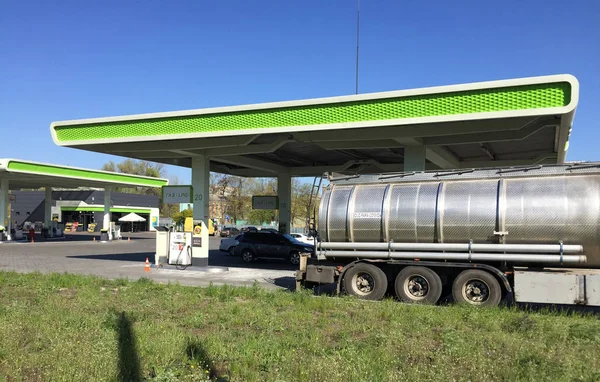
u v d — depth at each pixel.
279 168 26.45
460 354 6.59
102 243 43.78
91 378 5.36
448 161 19.95
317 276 13.10
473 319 9.28
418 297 11.87
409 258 12.12
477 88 11.98
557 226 10.56
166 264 20.39
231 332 8.17
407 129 14.41
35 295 11.95
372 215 12.44
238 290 12.97
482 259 11.25
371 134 14.99
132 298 11.52
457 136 15.34
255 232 25.33
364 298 12.35
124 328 8.04
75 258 26.05
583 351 7.09
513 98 11.69
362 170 25.89
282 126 14.64
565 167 10.96
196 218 20.00
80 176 41.03
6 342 6.82
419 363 6.23
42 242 42.34
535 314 9.88
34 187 52.91
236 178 85.75
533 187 10.99
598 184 10.51
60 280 14.40
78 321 8.48
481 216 11.23
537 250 10.72
